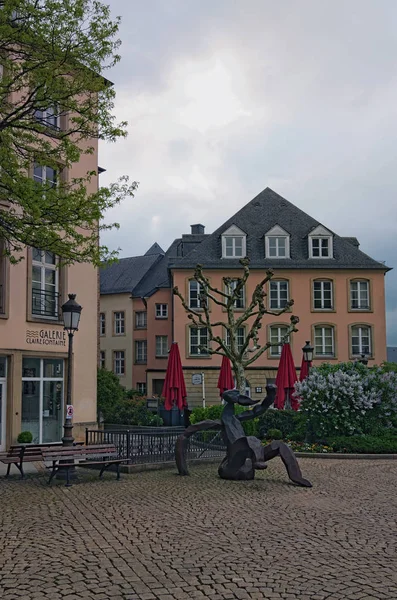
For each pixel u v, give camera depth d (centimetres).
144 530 875
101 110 1499
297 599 583
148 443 1625
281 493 1205
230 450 1400
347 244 4628
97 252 1497
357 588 614
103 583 630
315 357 4384
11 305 2034
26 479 1423
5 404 2020
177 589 612
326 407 1997
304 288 4438
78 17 1397
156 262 5725
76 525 909
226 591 606
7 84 1422
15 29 1377
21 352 2058
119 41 1473
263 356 4319
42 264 2189
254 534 850
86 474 1505
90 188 2366
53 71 1403
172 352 2483
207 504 1087
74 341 2273
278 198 4872
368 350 4447
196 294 4394
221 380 2625
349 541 809
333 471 1545
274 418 2255
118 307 5519
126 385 5384
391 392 2027
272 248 4528
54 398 2203
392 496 1167
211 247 4541
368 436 1956
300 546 781
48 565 694
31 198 1367
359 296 4481
